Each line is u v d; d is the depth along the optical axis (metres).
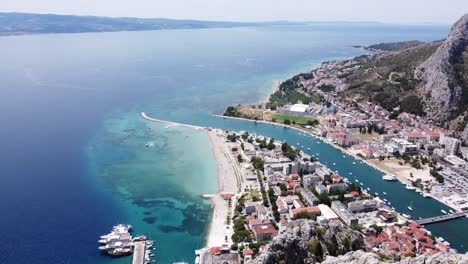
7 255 190.75
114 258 189.50
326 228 154.75
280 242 131.75
